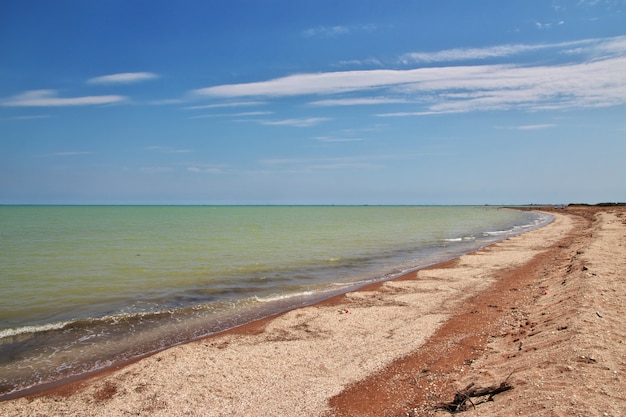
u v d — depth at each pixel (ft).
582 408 20.43
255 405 27.30
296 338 41.32
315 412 26.14
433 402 26.25
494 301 53.52
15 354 38.14
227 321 49.03
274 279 73.51
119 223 251.19
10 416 26.61
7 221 266.98
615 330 31.68
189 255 101.35
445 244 132.67
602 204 513.04
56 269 79.51
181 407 27.22
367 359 34.99
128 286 65.77
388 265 90.33
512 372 27.63
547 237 135.33
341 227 218.59
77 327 46.16
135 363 35.04
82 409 27.40
